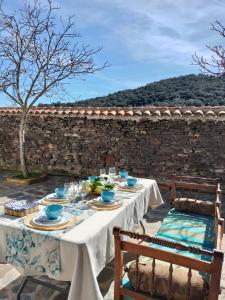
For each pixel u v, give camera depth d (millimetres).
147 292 2076
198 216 3764
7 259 2523
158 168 7426
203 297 1915
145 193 3801
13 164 9562
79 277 2186
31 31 7707
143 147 7543
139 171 7652
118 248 2113
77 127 8352
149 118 7336
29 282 3086
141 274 2090
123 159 7816
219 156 6762
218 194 3486
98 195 3375
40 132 8930
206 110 7023
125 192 3605
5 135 9570
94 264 2342
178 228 3359
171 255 1909
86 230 2402
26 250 2400
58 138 8680
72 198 3180
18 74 7672
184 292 1937
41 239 2320
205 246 2945
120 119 7684
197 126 6918
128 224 3160
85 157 8344
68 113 8320
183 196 6539
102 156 8094
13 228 2438
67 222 2525
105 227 2525
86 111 8289
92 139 8180
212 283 1815
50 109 9039
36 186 7527
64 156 8656
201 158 6949
